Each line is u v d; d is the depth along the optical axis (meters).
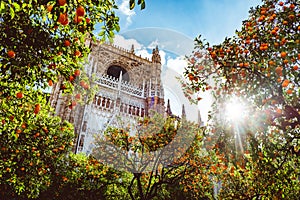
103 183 16.77
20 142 11.26
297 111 6.72
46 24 6.16
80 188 16.69
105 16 5.36
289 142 7.92
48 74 6.80
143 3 3.21
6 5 4.69
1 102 7.48
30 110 8.12
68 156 18.12
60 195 16.28
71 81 6.55
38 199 15.98
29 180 13.30
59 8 3.16
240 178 15.22
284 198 10.55
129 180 16.19
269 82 6.97
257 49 7.22
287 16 6.98
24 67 6.22
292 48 6.29
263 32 7.52
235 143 7.85
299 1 7.35
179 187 15.96
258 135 8.06
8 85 6.98
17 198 14.91
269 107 7.17
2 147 10.41
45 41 6.09
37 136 12.29
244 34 7.91
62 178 16.36
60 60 6.64
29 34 5.88
